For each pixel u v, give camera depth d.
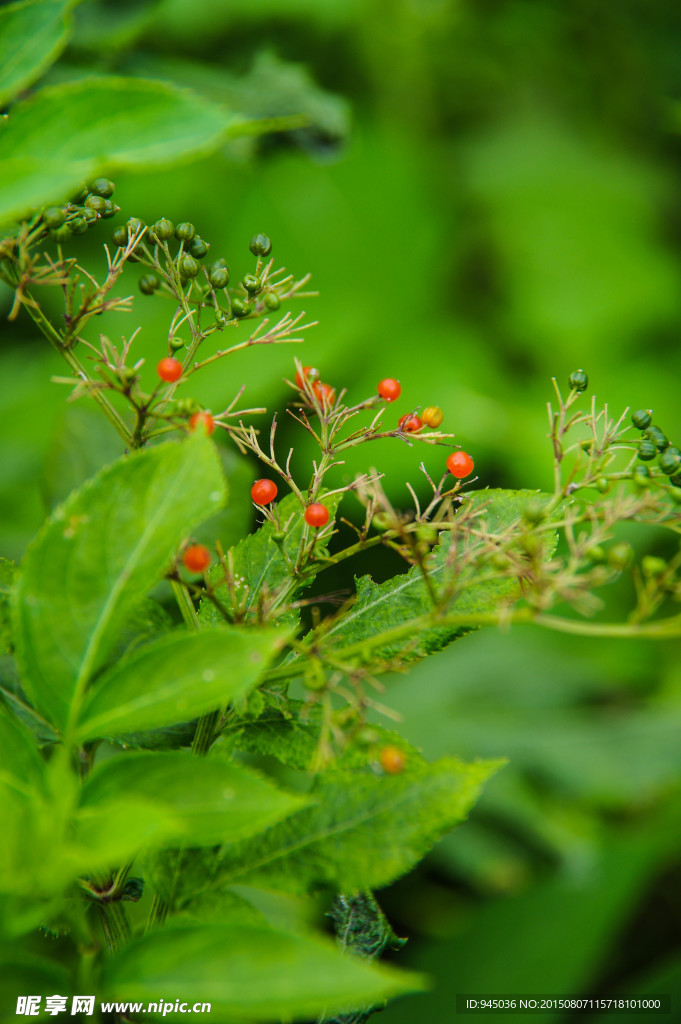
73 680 0.46
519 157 1.38
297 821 0.47
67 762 0.45
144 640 0.49
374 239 1.21
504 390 1.23
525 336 1.28
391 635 0.47
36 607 0.46
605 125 1.44
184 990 0.45
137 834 0.44
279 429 1.03
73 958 0.51
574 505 0.50
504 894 0.93
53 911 0.45
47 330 0.48
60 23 0.48
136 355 0.92
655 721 1.10
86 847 0.44
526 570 0.48
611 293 1.28
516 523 0.49
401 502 1.12
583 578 0.47
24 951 0.45
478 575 0.49
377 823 0.47
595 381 1.26
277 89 0.70
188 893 0.47
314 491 0.50
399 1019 0.76
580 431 1.18
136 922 0.58
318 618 0.48
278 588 0.50
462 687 1.13
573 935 0.81
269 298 0.49
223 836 0.45
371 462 1.10
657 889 0.97
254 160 0.75
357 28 1.11
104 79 0.45
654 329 1.29
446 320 1.27
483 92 1.40
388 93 1.29
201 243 0.50
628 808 1.02
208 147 0.45
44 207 0.47
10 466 0.83
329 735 0.48
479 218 1.35
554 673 1.14
